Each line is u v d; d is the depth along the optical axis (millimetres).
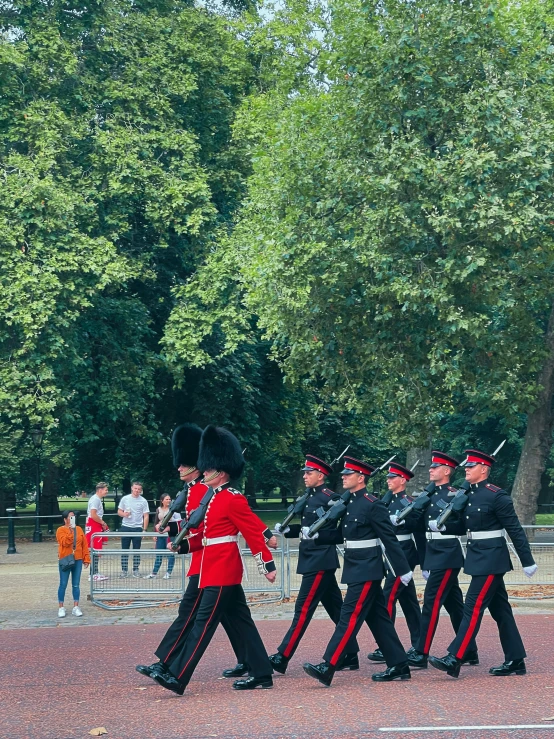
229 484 8719
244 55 28938
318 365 21000
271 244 20375
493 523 9172
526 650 10562
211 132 28578
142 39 27438
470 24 18656
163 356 26875
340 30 19906
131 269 25984
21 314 23250
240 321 25234
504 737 6672
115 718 7512
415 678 9086
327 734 6809
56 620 13680
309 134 20594
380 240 18828
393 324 19938
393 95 18641
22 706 8078
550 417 21156
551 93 19406
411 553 10625
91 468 33188
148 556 15000
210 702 8023
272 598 15211
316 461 9984
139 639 11852
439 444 38719
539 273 20234
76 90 26297
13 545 24828
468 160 17625
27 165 24281
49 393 24469
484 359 20266
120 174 25328
